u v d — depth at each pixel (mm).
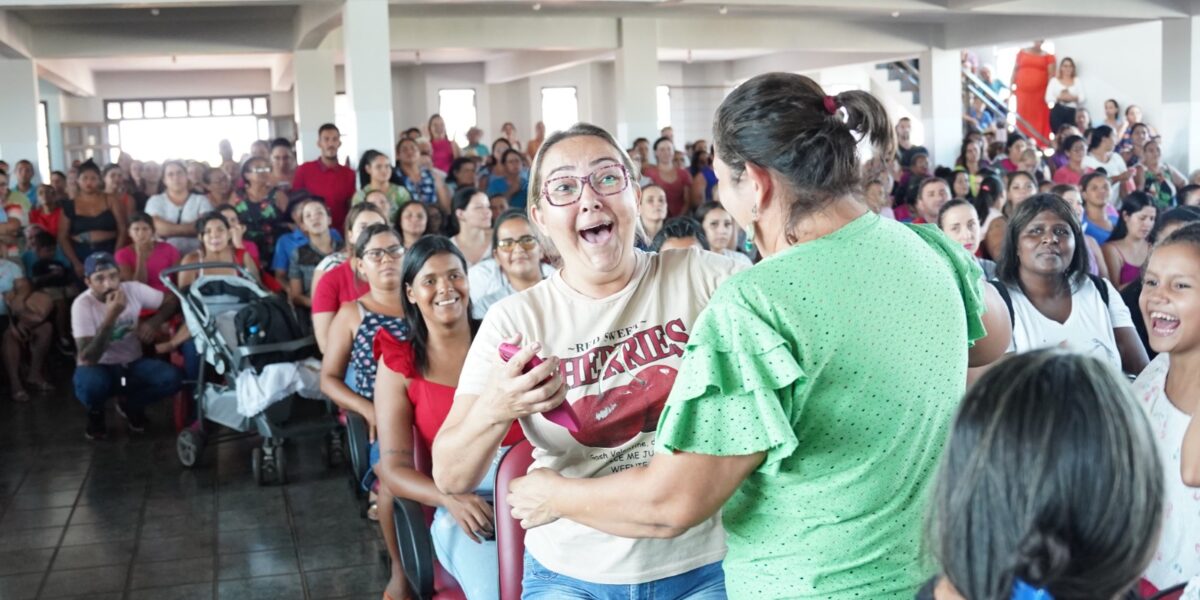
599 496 1517
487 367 1951
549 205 1929
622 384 1935
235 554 4211
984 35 13008
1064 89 14297
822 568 1470
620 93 12109
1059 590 943
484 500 2652
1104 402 947
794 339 1410
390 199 7496
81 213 8070
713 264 2031
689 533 1919
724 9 11117
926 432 1480
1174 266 2191
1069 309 3320
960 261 1622
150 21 10938
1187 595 1521
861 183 1487
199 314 5254
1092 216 6805
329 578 3953
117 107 17469
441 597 2738
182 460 5398
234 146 17891
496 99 17500
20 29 10445
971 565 977
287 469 5328
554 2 10188
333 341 4203
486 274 4633
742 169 1507
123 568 4090
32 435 6160
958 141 13586
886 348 1438
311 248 6578
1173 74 11711
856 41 13039
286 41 11211
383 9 8109
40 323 7348
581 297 1967
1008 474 954
